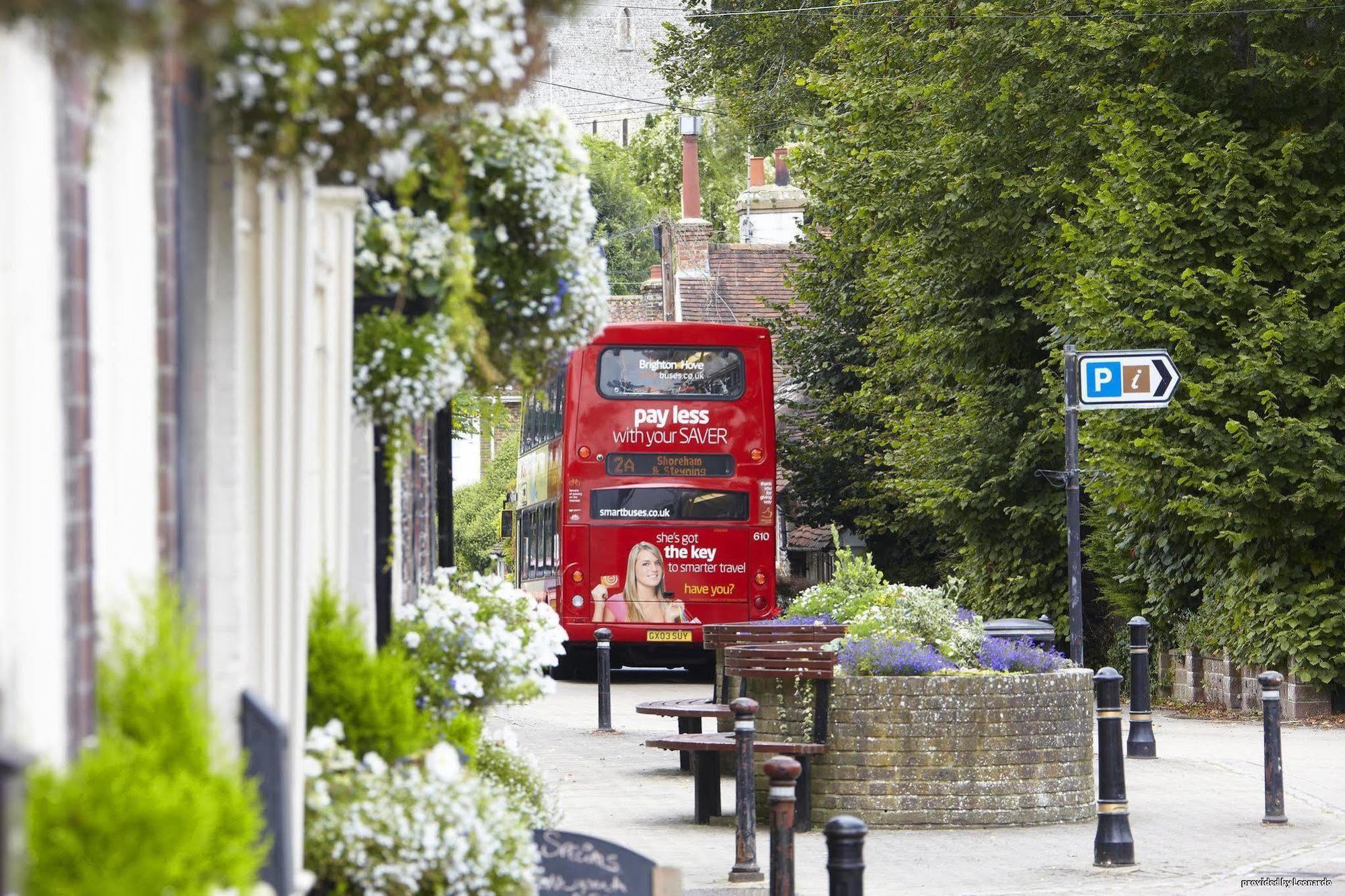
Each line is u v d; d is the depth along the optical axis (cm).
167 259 1567
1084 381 4988
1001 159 8756
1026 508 9369
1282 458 6950
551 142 2817
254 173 1823
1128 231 7512
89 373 1334
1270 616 7100
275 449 1969
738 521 8850
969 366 9656
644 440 8844
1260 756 5672
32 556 1201
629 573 8788
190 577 1667
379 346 2578
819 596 5578
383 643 2827
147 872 1193
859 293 11375
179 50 1109
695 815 4275
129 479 1450
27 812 1169
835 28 10712
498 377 3069
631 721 6969
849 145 10419
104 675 1349
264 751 1748
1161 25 7550
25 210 1195
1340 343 7000
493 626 3002
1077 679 4253
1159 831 4044
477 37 1792
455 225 2381
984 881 3403
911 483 9806
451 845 2145
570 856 2303
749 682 4294
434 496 3981
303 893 2012
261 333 1895
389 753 2295
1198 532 7162
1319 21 7575
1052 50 8200
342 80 1748
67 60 1132
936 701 4094
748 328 8975
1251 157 7212
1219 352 7250
